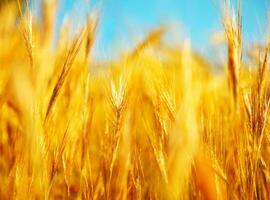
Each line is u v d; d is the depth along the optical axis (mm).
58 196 454
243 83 396
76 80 441
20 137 385
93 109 425
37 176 357
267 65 375
